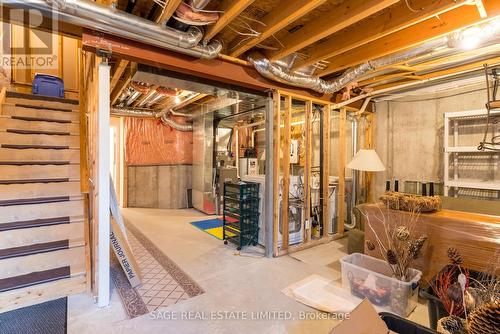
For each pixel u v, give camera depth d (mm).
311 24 2414
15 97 3846
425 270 2350
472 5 2102
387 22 2275
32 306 2182
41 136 3340
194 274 2857
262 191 3803
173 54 2490
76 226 2631
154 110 6344
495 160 3283
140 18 1988
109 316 2074
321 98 3881
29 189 2750
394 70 3375
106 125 2215
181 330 1919
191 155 7023
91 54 2592
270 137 3453
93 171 2355
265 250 3432
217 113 5555
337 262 3229
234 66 2934
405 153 4215
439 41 2430
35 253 2346
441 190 3783
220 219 5531
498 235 1938
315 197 4176
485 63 3055
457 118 3531
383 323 1431
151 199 6801
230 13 1993
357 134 4652
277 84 3367
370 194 4633
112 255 3441
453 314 1561
